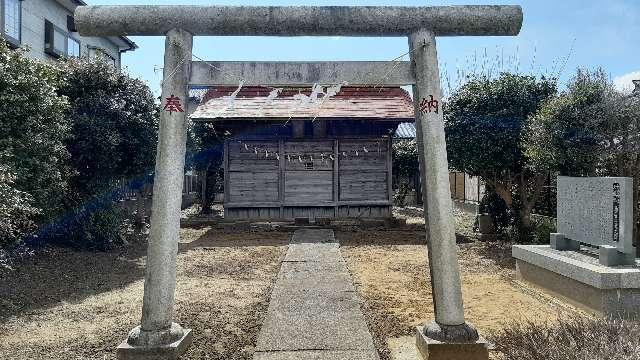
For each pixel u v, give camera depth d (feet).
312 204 46.68
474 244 35.35
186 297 21.18
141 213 45.16
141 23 14.33
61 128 27.81
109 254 31.48
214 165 57.21
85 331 16.76
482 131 32.50
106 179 33.35
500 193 35.83
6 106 24.35
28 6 43.39
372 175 47.09
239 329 16.65
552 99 28.91
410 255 31.99
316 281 23.24
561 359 10.60
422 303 20.20
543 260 20.97
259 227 46.44
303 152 46.75
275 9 14.48
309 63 14.76
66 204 31.96
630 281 17.08
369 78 14.74
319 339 15.11
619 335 11.25
